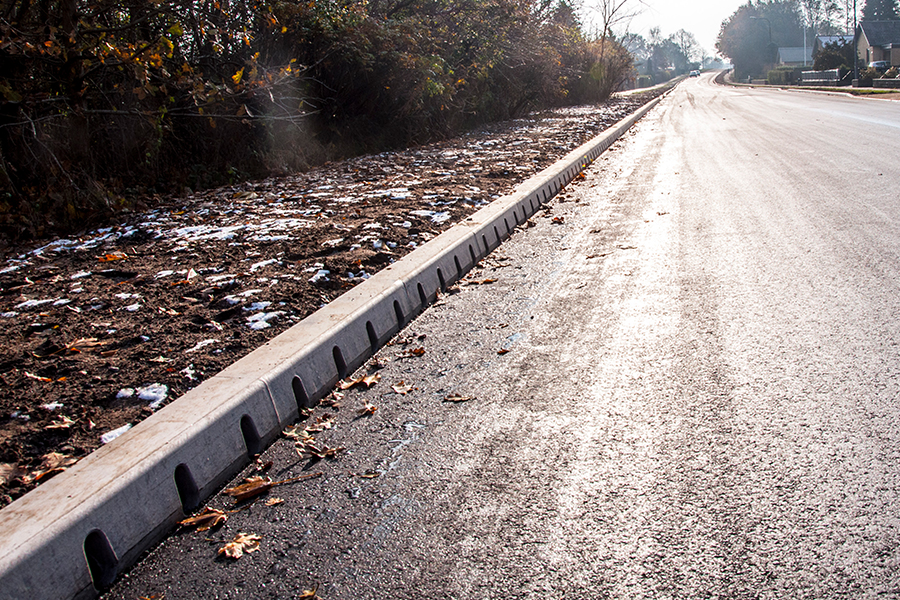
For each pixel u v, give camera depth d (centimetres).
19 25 800
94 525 223
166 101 1016
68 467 264
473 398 337
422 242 599
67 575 211
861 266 495
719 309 434
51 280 549
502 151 1391
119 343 396
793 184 862
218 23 1115
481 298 500
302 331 375
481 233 626
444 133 1838
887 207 682
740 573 205
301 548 233
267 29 1259
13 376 357
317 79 1395
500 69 2355
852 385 315
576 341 402
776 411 298
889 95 3334
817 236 591
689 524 229
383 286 449
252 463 292
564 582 207
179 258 591
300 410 333
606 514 238
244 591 214
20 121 818
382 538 234
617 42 4119
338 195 890
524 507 246
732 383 329
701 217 712
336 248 583
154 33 1006
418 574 216
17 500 229
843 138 1367
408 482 267
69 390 335
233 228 699
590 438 290
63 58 838
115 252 632
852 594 194
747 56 12356
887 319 390
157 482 248
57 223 791
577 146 1423
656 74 13212
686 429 290
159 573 227
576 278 531
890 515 224
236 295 467
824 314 407
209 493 270
